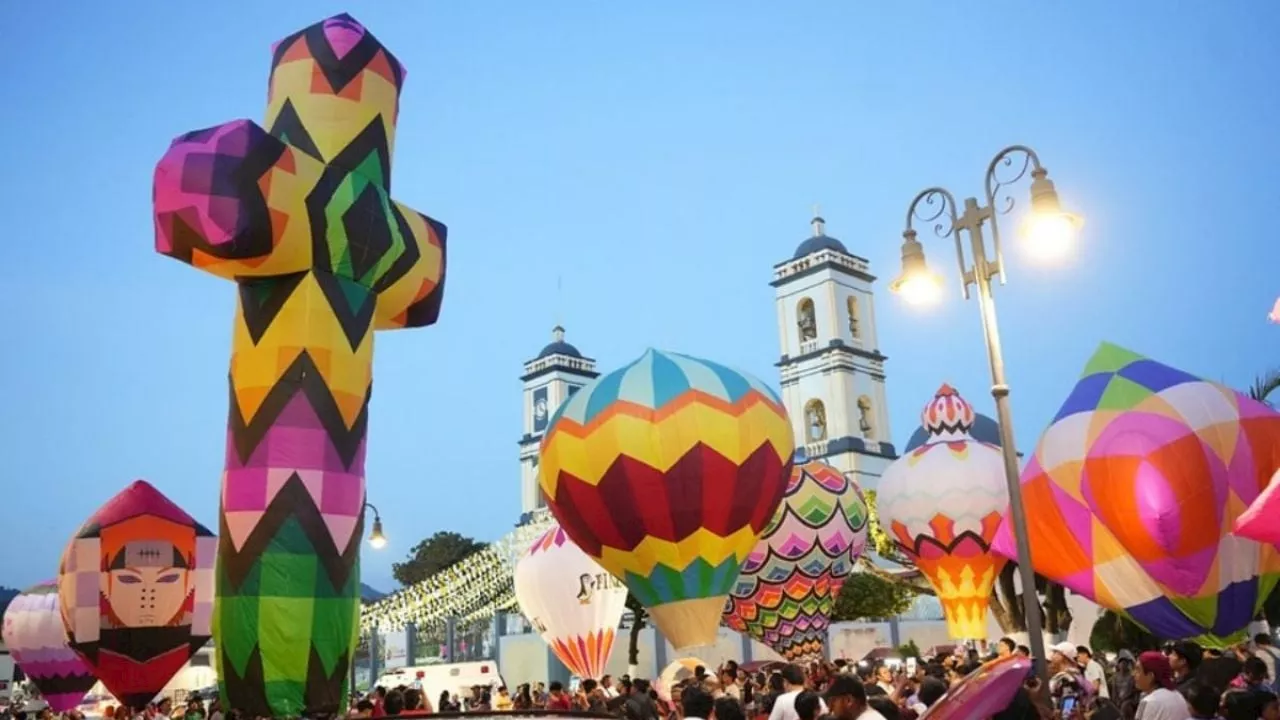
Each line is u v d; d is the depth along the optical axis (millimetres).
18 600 23688
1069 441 15781
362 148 13422
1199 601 14484
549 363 81188
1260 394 20547
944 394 28141
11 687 41438
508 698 20891
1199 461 14398
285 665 11781
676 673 17297
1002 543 18828
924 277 11633
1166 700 7617
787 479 19734
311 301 12578
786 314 69938
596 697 14695
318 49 13531
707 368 19469
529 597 25359
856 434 65125
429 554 80375
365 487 13031
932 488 26500
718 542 18484
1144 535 14562
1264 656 11070
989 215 11023
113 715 22422
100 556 17234
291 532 12031
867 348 69188
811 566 26281
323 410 12477
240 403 12539
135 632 17094
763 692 13750
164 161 11922
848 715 6184
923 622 41906
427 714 4500
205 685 38219
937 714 4348
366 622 36188
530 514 76875
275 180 12172
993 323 10711
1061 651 13141
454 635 41562
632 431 18359
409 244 13648
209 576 17906
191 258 12125
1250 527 9289
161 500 17984
